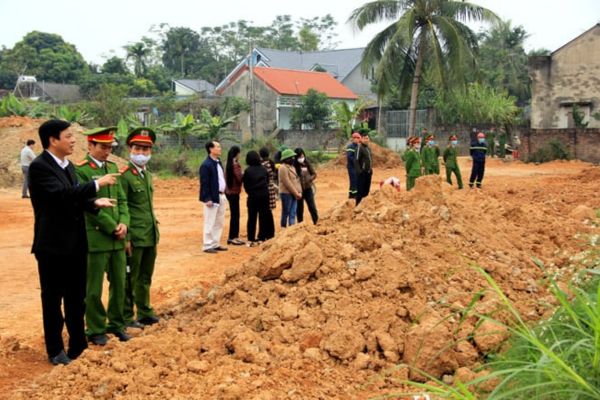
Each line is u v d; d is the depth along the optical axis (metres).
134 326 7.03
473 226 8.20
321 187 24.45
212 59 94.06
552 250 8.48
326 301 6.09
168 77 80.69
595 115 40.47
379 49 36.97
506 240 8.27
